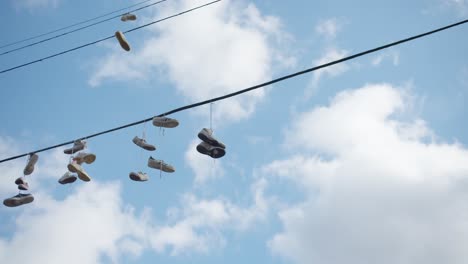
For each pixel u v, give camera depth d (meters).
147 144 12.25
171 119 10.93
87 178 12.28
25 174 12.48
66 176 12.37
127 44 10.57
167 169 12.64
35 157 12.43
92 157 12.04
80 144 12.14
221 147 11.19
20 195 12.43
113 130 9.91
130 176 12.60
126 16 11.22
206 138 11.05
